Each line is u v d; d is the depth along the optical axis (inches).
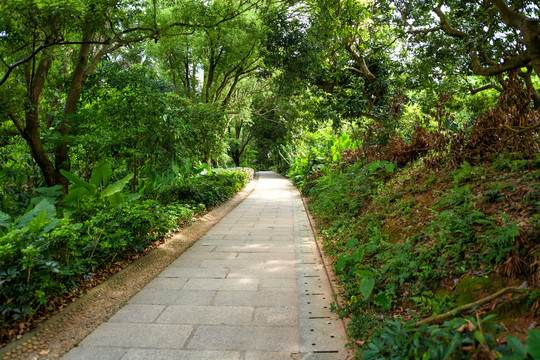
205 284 156.3
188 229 273.4
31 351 100.3
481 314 87.0
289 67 405.1
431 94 319.3
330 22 330.0
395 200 200.1
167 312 127.1
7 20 161.9
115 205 211.2
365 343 98.4
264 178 1007.0
